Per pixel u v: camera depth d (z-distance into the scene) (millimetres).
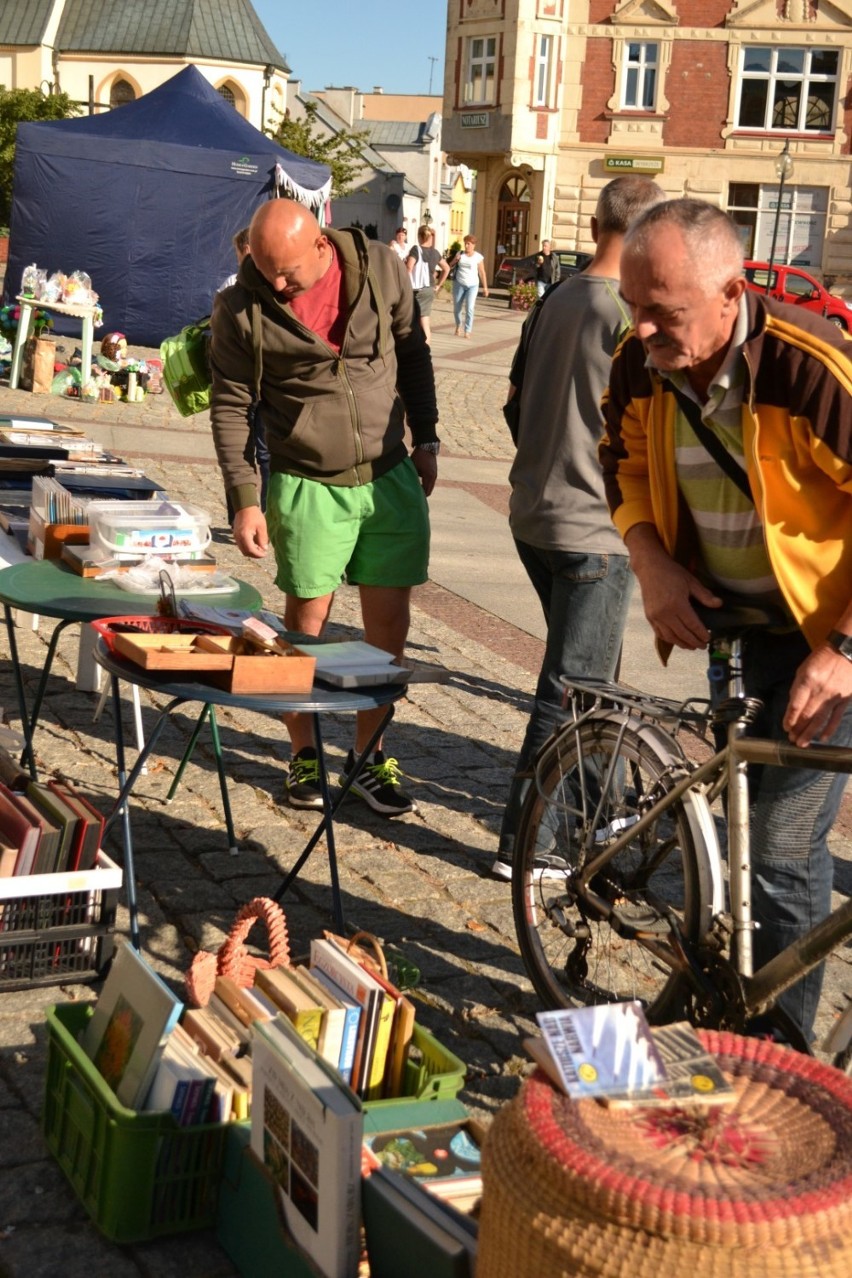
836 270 42344
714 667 3125
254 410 4695
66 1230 2633
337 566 4648
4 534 5066
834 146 41625
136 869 4188
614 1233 1813
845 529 2879
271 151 19547
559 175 43906
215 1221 2656
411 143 82188
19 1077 3092
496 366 22891
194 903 4004
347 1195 2252
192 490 10305
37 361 14828
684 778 3135
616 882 3285
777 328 2766
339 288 4453
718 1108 2018
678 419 3016
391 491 4652
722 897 3043
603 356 3980
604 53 42656
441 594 8188
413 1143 2537
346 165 47531
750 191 42625
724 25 41594
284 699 3240
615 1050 2064
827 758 2803
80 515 4574
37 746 5113
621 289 2807
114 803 4664
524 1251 1886
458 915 4129
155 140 19016
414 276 26312
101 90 56344
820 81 41469
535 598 8281
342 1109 2246
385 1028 2783
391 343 4602
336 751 5395
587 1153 1886
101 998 2910
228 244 19469
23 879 3350
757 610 3062
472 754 5586
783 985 2842
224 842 4453
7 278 19391
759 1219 1768
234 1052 2748
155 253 19297
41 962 3469
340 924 3766
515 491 4285
